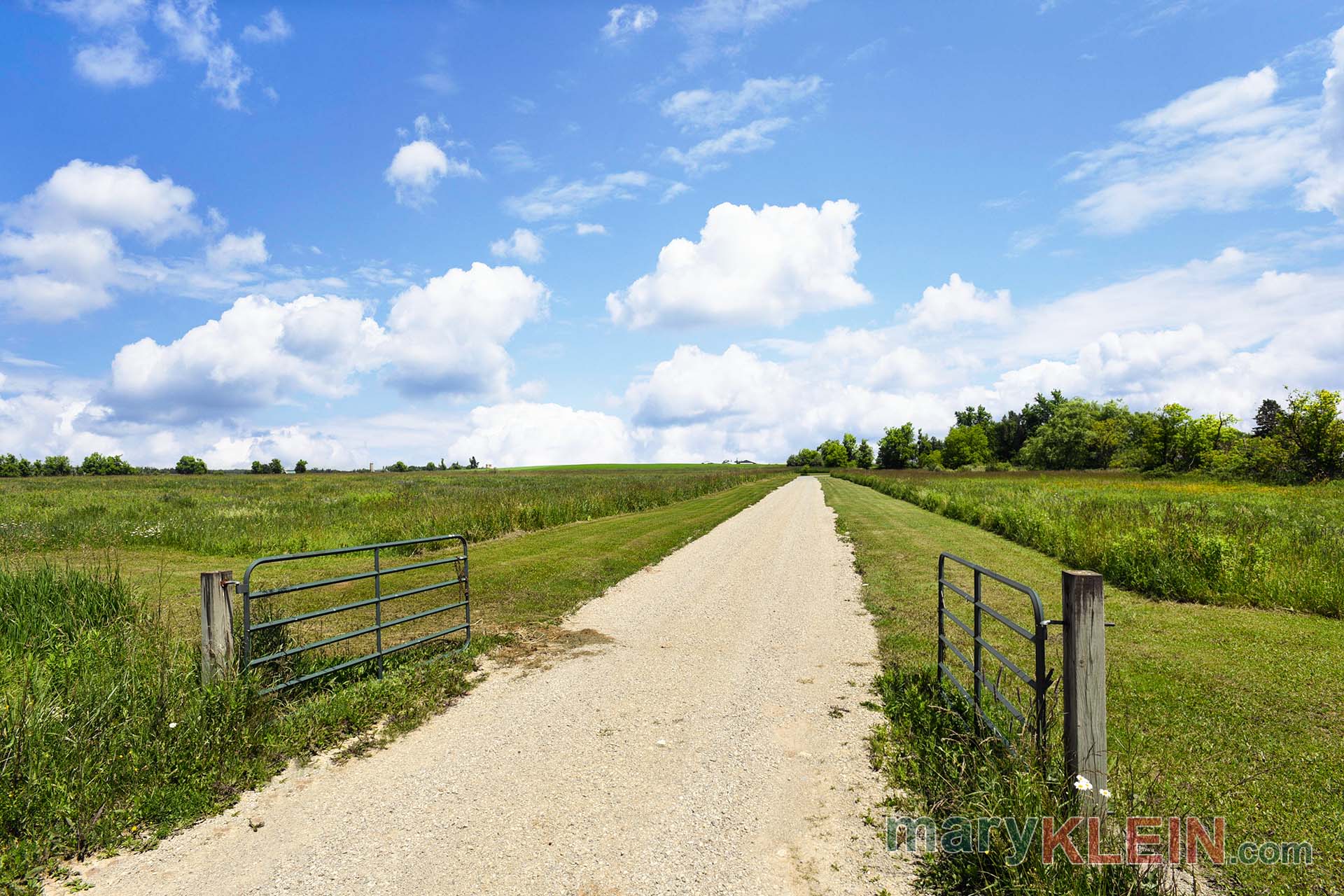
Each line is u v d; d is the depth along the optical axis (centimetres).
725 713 580
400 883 341
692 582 1200
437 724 558
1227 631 775
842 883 336
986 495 2661
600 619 926
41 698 458
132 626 647
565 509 2217
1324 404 4550
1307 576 928
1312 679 606
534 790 441
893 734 517
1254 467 4962
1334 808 387
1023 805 325
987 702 539
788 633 849
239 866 356
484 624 883
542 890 334
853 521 2205
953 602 972
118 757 432
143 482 5488
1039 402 12194
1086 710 328
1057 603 930
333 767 476
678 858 361
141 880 344
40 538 1484
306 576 1157
